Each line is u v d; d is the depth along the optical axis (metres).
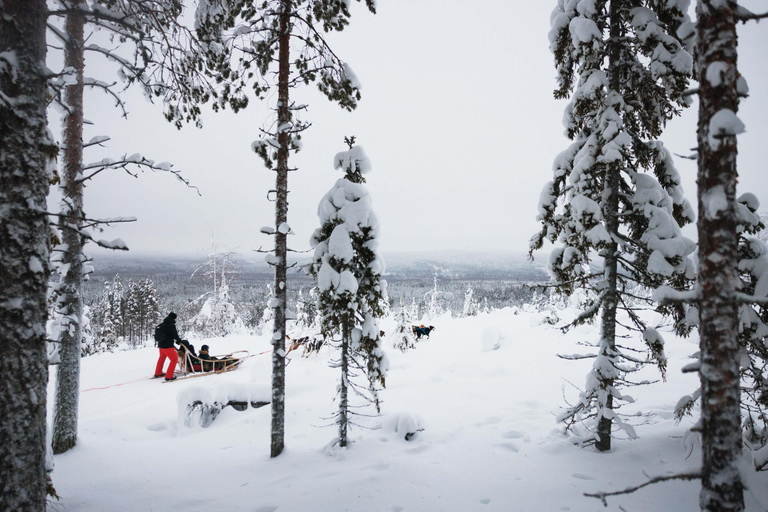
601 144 6.11
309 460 6.59
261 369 11.86
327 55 7.34
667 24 6.07
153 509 5.05
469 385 10.92
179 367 14.49
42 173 3.79
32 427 3.65
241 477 6.05
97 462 6.62
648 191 5.91
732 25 2.95
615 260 6.18
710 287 3.04
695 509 4.44
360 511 4.73
